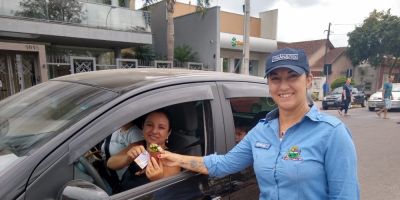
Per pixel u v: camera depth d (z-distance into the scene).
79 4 11.23
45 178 1.27
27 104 1.84
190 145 2.04
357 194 1.36
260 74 24.34
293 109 1.49
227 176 2.02
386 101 12.75
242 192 2.12
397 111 15.76
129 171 1.90
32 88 2.18
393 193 4.45
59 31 10.68
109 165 1.86
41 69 11.47
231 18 23.92
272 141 1.53
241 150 1.73
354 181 1.35
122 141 1.95
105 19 11.91
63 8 10.84
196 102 2.04
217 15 16.91
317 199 1.38
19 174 1.23
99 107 1.51
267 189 1.49
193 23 18.17
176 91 1.83
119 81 1.81
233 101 2.19
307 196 1.38
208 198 1.89
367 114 14.48
